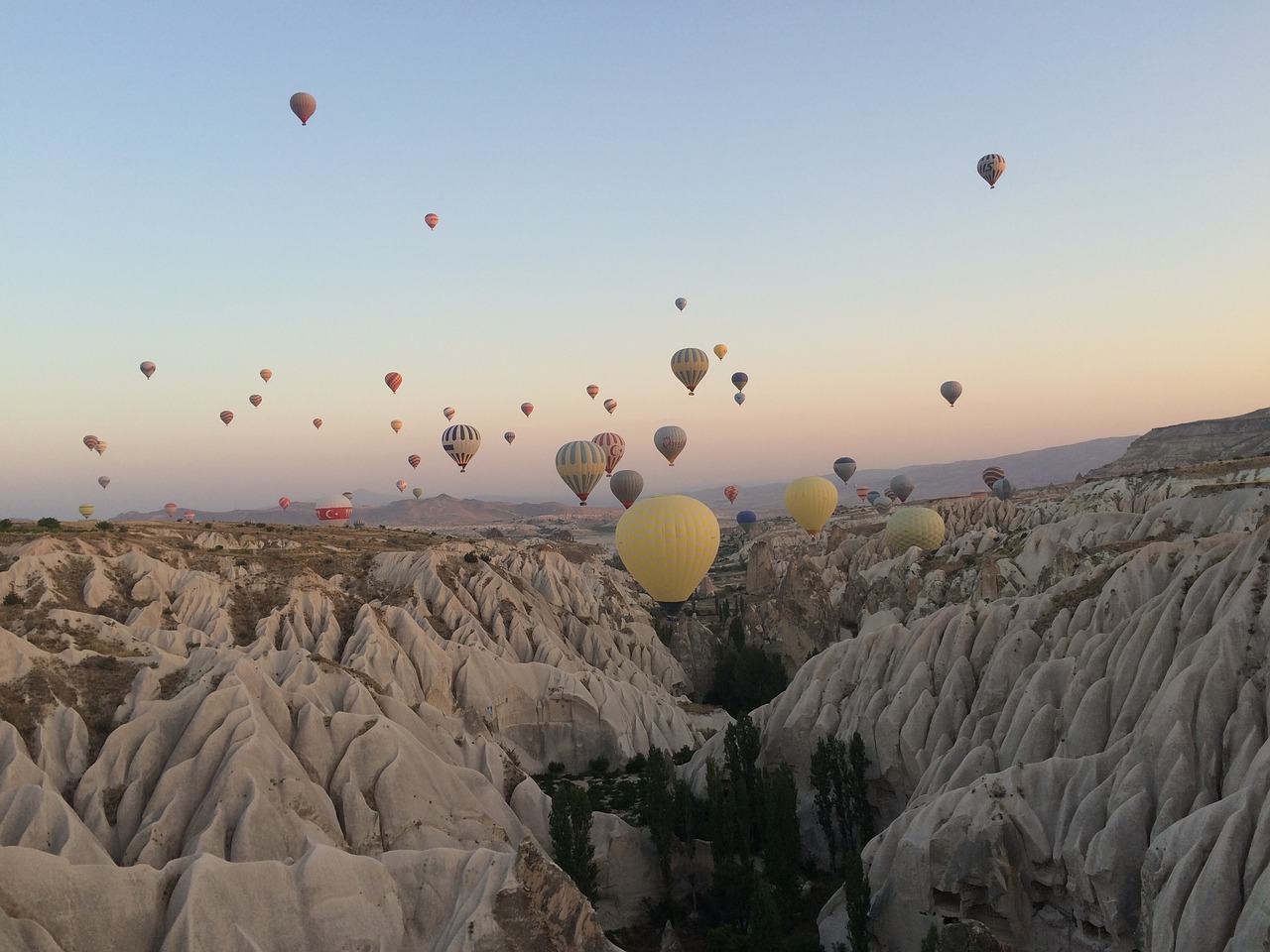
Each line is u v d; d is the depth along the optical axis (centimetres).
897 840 3916
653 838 4500
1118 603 4516
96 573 5916
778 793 4412
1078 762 3666
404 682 6038
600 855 4356
